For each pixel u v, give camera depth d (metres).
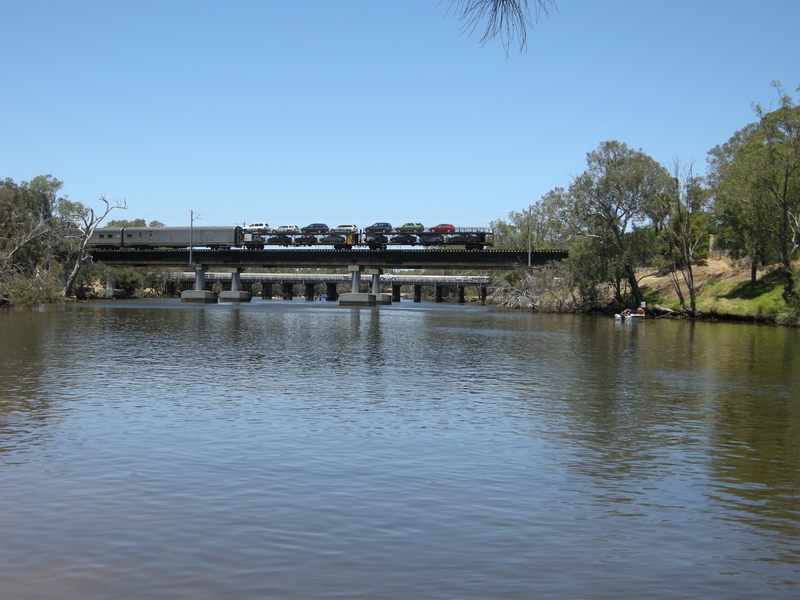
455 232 145.25
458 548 12.62
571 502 15.24
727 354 47.22
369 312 118.31
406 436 21.12
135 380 31.88
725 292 95.81
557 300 123.25
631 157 99.31
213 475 16.73
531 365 40.06
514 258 138.12
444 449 19.59
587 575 11.63
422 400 27.59
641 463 18.48
